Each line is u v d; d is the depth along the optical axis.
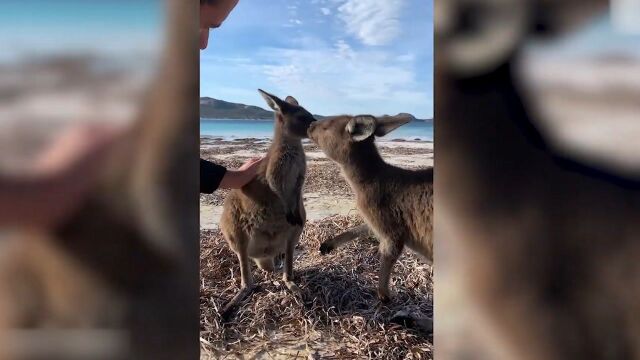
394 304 3.29
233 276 3.71
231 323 3.07
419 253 3.40
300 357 2.73
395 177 3.46
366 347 2.77
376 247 4.22
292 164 3.65
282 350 2.80
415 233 3.31
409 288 3.51
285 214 3.54
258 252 3.60
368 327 2.98
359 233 3.67
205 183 3.33
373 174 3.47
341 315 3.14
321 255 4.12
